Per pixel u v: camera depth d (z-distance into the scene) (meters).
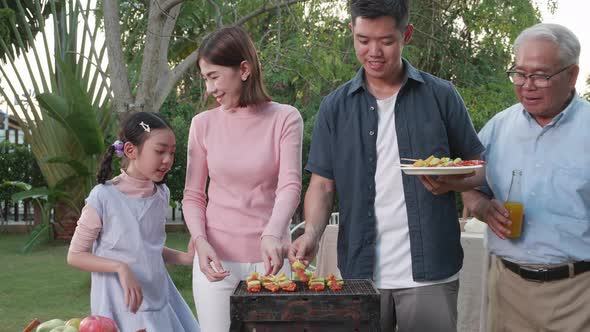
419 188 2.39
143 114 2.72
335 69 8.84
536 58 2.25
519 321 2.50
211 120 2.63
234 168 2.54
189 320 2.91
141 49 10.20
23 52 10.92
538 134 2.42
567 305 2.38
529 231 2.43
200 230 2.57
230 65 2.49
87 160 10.77
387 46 2.28
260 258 2.56
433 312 2.39
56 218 10.84
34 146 10.81
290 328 1.94
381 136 2.45
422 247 2.38
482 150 2.50
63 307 6.18
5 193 12.56
